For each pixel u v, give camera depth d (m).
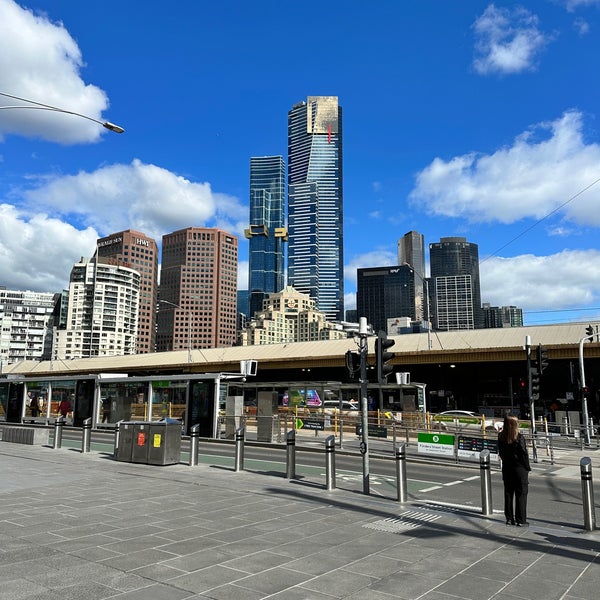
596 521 9.26
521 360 48.16
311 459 19.11
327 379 73.12
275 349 64.81
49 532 7.48
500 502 11.17
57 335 170.75
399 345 55.41
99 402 31.30
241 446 14.11
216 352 70.06
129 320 184.75
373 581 5.66
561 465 19.73
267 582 5.56
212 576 5.71
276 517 8.77
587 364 54.00
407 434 25.36
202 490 11.18
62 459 16.05
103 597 5.01
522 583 5.68
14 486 11.34
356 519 8.73
